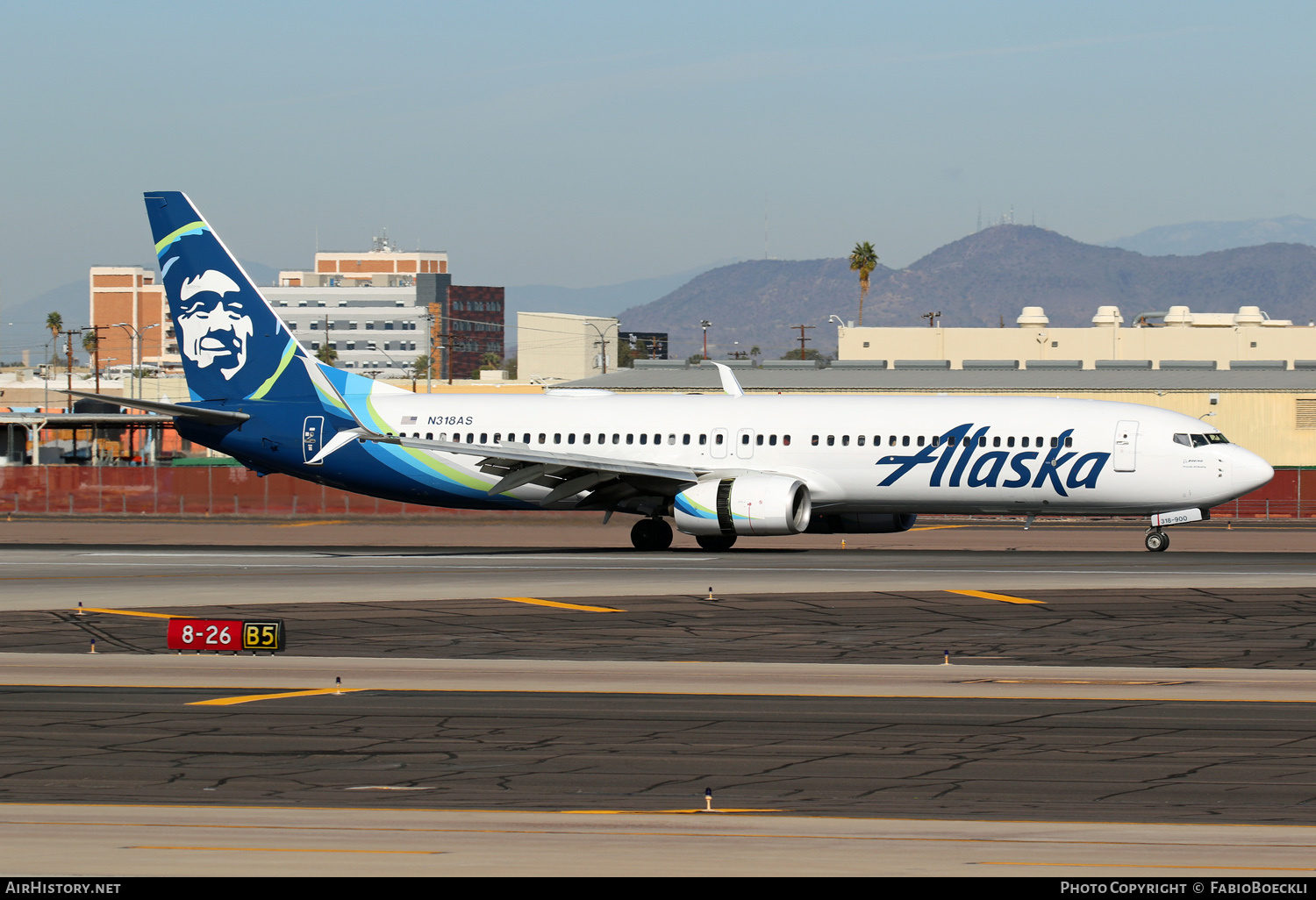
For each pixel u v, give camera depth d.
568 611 98.81
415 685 71.44
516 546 162.25
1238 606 100.06
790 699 67.38
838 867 39.38
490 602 104.06
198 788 50.56
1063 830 44.09
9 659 80.19
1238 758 54.59
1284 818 45.62
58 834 43.44
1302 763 53.75
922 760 54.59
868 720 62.25
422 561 139.00
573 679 73.12
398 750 56.69
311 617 96.81
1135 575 120.31
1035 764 53.75
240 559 143.00
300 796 49.31
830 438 147.00
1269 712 63.53
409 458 154.62
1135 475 140.25
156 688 70.88
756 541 165.62
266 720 62.75
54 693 69.44
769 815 46.25
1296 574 121.00
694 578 119.06
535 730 60.59
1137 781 51.00
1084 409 144.25
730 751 56.34
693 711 64.38
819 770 53.03
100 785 50.94
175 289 157.75
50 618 97.06
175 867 39.12
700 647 83.62
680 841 42.53
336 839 42.84
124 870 38.75
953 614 96.81
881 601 103.38
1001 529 188.25
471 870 38.81
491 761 54.69
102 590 112.38
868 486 146.62
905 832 43.91
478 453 142.25
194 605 103.00
